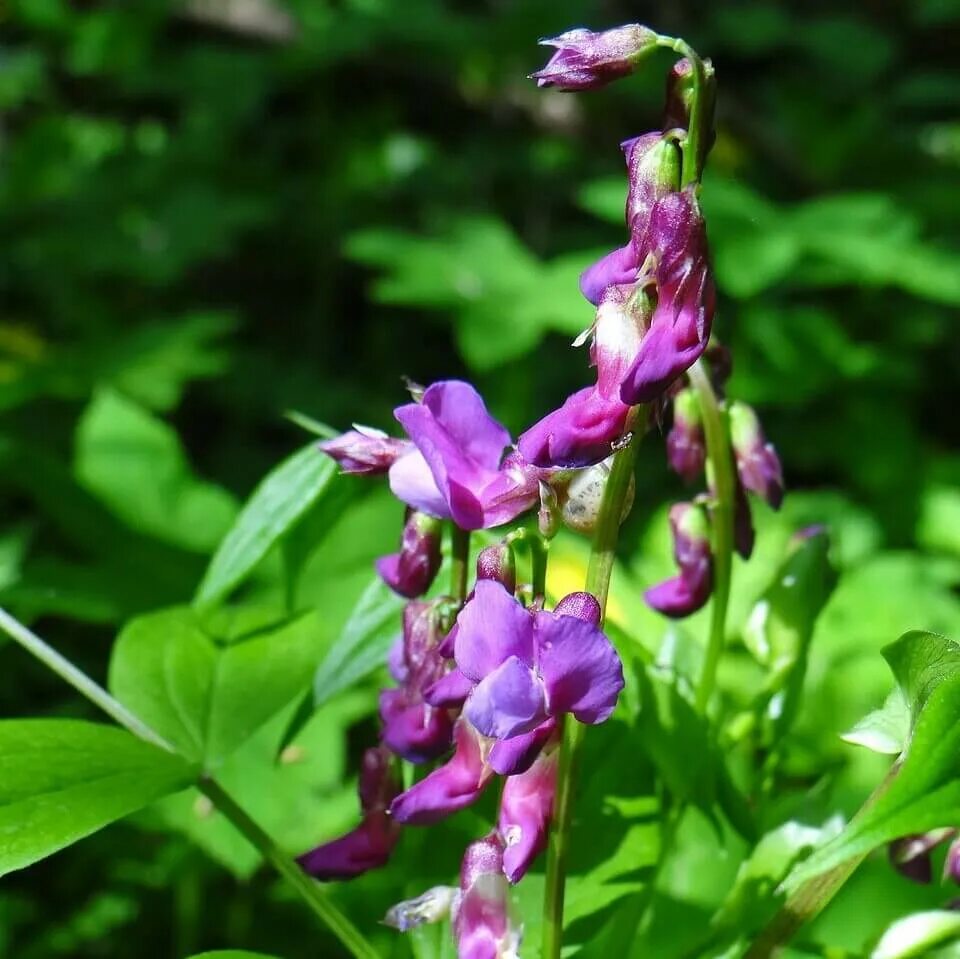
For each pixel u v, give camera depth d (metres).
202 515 0.50
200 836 0.41
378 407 0.88
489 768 0.28
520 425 0.73
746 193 0.73
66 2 1.18
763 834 0.33
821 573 0.33
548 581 0.40
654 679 0.31
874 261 0.73
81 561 0.62
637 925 0.31
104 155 1.06
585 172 1.09
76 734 0.30
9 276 0.96
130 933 0.50
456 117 1.15
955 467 0.81
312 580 0.47
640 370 0.26
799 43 1.19
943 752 0.25
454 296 0.70
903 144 1.14
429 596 0.32
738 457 0.32
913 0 1.29
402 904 0.28
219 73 1.09
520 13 1.05
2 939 0.49
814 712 0.51
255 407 0.87
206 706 0.32
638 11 1.22
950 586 0.72
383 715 0.29
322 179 1.06
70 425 0.73
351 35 1.06
